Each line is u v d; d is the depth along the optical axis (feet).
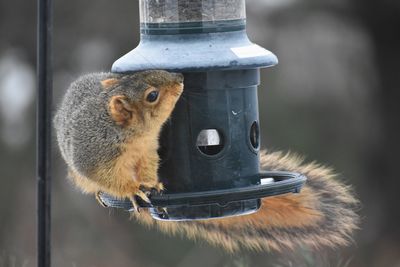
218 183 61.21
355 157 172.35
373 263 161.89
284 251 70.18
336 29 170.30
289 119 165.27
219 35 60.13
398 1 169.89
